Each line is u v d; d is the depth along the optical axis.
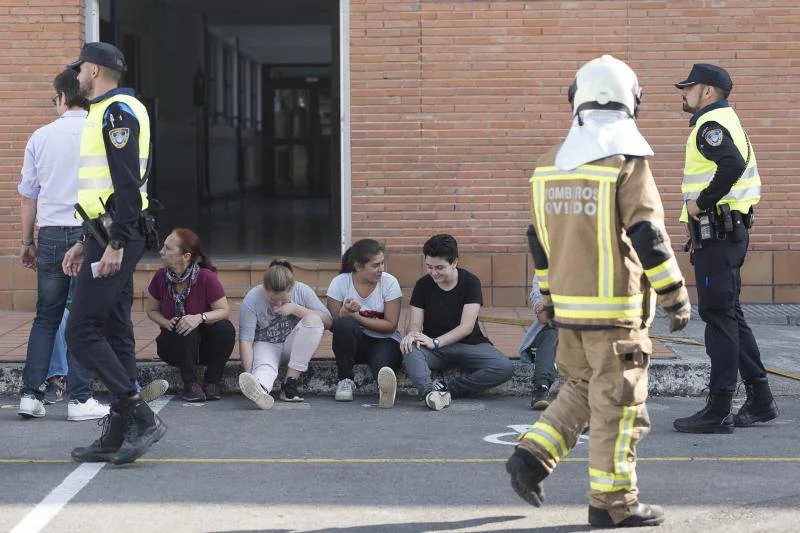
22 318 10.46
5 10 10.84
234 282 11.22
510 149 10.99
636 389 5.06
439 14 10.89
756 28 10.89
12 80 10.88
